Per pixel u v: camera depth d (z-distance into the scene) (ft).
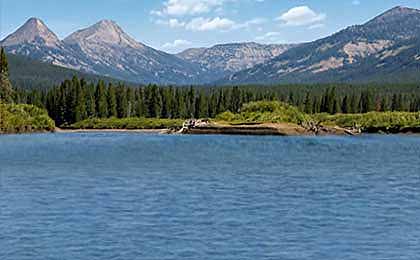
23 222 122.62
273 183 187.11
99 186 178.40
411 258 97.76
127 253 99.45
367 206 143.33
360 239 109.40
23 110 620.90
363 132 632.38
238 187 177.06
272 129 556.92
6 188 173.78
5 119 575.38
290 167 240.73
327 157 294.25
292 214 132.46
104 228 117.19
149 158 282.15
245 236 111.34
